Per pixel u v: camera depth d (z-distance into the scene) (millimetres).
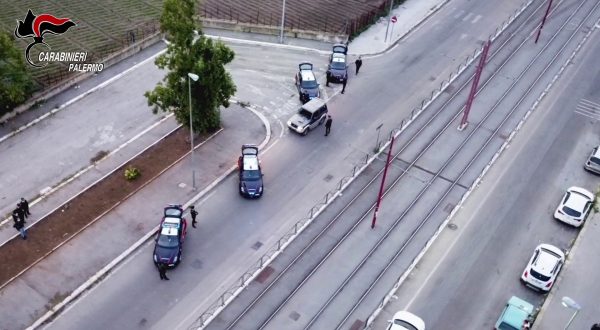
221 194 46250
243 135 51719
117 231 42469
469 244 44188
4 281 38500
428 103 58031
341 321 38250
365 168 49969
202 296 38969
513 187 49438
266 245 42719
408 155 51750
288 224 44438
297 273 40969
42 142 49031
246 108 54688
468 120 56312
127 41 61125
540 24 71812
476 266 42562
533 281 40562
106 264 40188
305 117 52438
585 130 56281
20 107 51250
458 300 40156
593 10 75188
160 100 47031
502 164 51656
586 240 45344
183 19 44531
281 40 64062
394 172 49906
